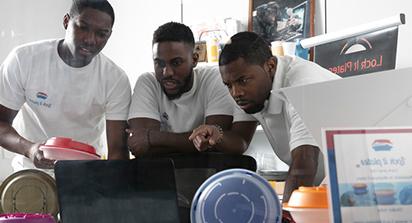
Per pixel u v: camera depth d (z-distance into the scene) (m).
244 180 0.71
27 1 3.11
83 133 1.75
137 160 0.77
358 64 2.12
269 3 2.77
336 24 2.55
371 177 0.65
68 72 1.65
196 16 3.08
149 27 3.26
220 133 1.20
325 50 2.25
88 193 0.76
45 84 1.66
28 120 1.77
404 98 0.76
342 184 0.64
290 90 0.82
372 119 0.77
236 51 1.30
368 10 2.44
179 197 0.83
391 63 2.02
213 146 1.17
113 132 1.63
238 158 0.93
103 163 0.77
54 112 1.69
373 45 2.08
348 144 0.65
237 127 1.49
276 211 0.72
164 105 1.60
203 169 0.90
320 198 0.73
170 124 1.59
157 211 0.75
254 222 0.71
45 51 1.67
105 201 0.76
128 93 1.67
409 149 0.66
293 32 2.67
